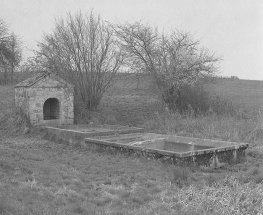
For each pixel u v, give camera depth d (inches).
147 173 406.3
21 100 767.1
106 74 914.7
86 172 414.6
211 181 362.9
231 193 313.7
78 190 334.3
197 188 344.2
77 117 830.5
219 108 936.3
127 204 297.4
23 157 483.8
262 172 410.6
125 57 916.0
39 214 252.2
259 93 1391.5
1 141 644.7
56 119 786.2
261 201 297.0
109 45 891.4
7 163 418.3
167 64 938.7
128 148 502.3
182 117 872.3
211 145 537.6
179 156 433.4
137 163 454.6
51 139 669.9
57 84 772.6
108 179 380.2
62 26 862.5
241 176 384.8
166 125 783.1
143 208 285.7
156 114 880.3
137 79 962.7
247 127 702.5
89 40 866.1
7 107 812.6
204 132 701.9
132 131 675.4
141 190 338.6
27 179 357.7
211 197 304.0
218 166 465.1
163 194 326.3
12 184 335.3
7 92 948.0
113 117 893.8
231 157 486.9
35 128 721.6
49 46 861.8
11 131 724.0
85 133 599.2
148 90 981.2
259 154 523.2
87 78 880.9
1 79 1269.7
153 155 466.9
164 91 955.3
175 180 374.6
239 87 1615.4
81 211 269.9
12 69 1283.2
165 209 283.1
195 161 448.5
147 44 928.3
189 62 922.7
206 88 1091.3
